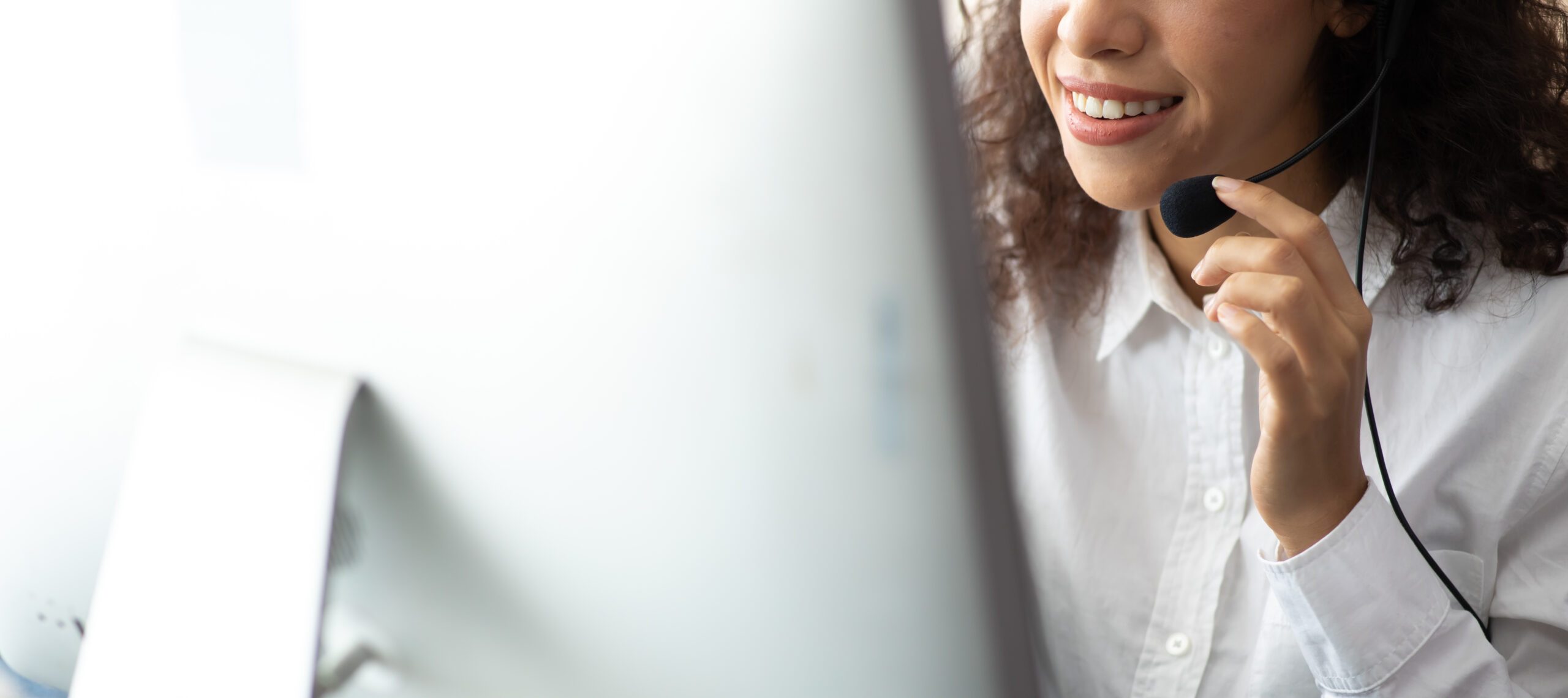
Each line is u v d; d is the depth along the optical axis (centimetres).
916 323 26
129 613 44
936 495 27
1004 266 91
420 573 40
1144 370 86
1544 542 75
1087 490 86
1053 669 87
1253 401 82
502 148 32
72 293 44
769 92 26
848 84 25
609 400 32
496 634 40
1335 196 80
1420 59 73
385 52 33
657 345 30
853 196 26
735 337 29
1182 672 82
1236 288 60
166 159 40
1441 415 77
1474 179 74
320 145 36
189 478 43
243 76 36
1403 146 75
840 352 27
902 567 28
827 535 29
